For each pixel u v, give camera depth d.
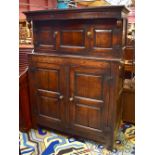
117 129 2.15
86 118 1.99
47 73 2.07
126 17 1.83
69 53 1.92
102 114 1.89
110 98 1.80
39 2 5.01
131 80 2.46
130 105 2.46
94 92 1.86
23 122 2.32
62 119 2.14
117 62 1.67
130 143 2.12
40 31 2.05
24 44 2.94
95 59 1.75
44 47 2.07
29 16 1.98
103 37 1.73
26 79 2.22
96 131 1.97
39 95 2.21
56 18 1.82
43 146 2.09
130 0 3.06
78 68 1.86
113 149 2.00
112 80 1.73
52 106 2.16
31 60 2.13
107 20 1.67
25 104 2.29
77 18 1.71
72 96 1.99
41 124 2.33
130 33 2.46
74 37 1.86
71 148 2.05
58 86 2.04
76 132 2.10
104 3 3.23
